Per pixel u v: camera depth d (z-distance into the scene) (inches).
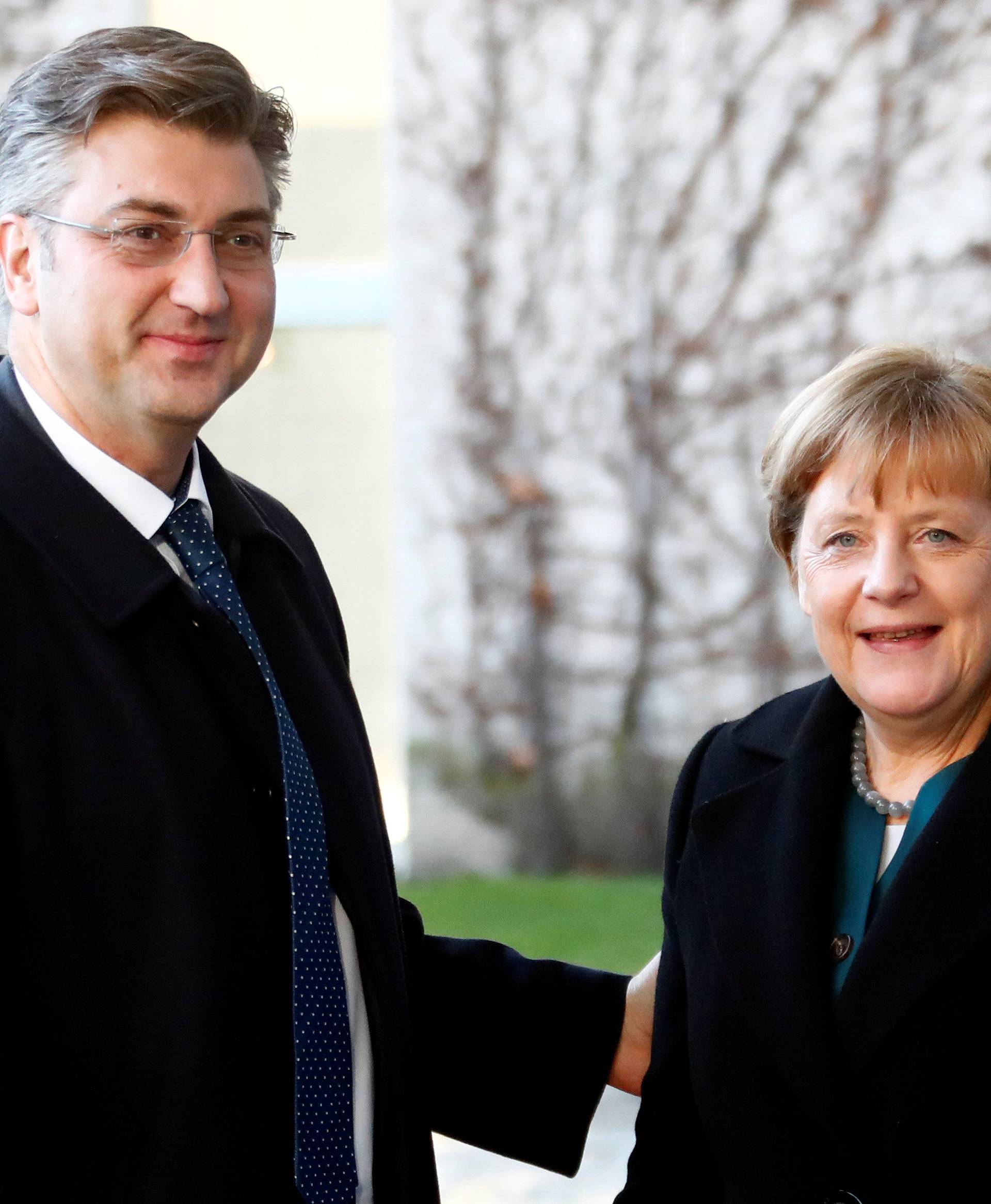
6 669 109.9
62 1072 106.7
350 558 441.4
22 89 115.0
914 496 111.1
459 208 427.8
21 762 108.2
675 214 421.7
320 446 441.1
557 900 376.5
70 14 425.7
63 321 113.7
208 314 113.5
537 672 428.1
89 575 114.1
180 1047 108.3
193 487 125.0
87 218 112.1
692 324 422.6
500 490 429.4
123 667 113.3
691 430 423.5
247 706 118.0
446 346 430.0
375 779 135.0
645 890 390.0
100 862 109.0
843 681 115.6
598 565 427.2
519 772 427.2
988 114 407.8
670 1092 125.0
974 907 108.3
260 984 112.9
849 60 413.1
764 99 416.8
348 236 439.5
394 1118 124.7
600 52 421.4
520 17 422.9
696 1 417.7
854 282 415.2
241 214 115.9
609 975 143.9
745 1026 116.9
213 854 112.1
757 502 420.2
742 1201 115.6
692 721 423.8
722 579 422.3
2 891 106.0
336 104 438.9
